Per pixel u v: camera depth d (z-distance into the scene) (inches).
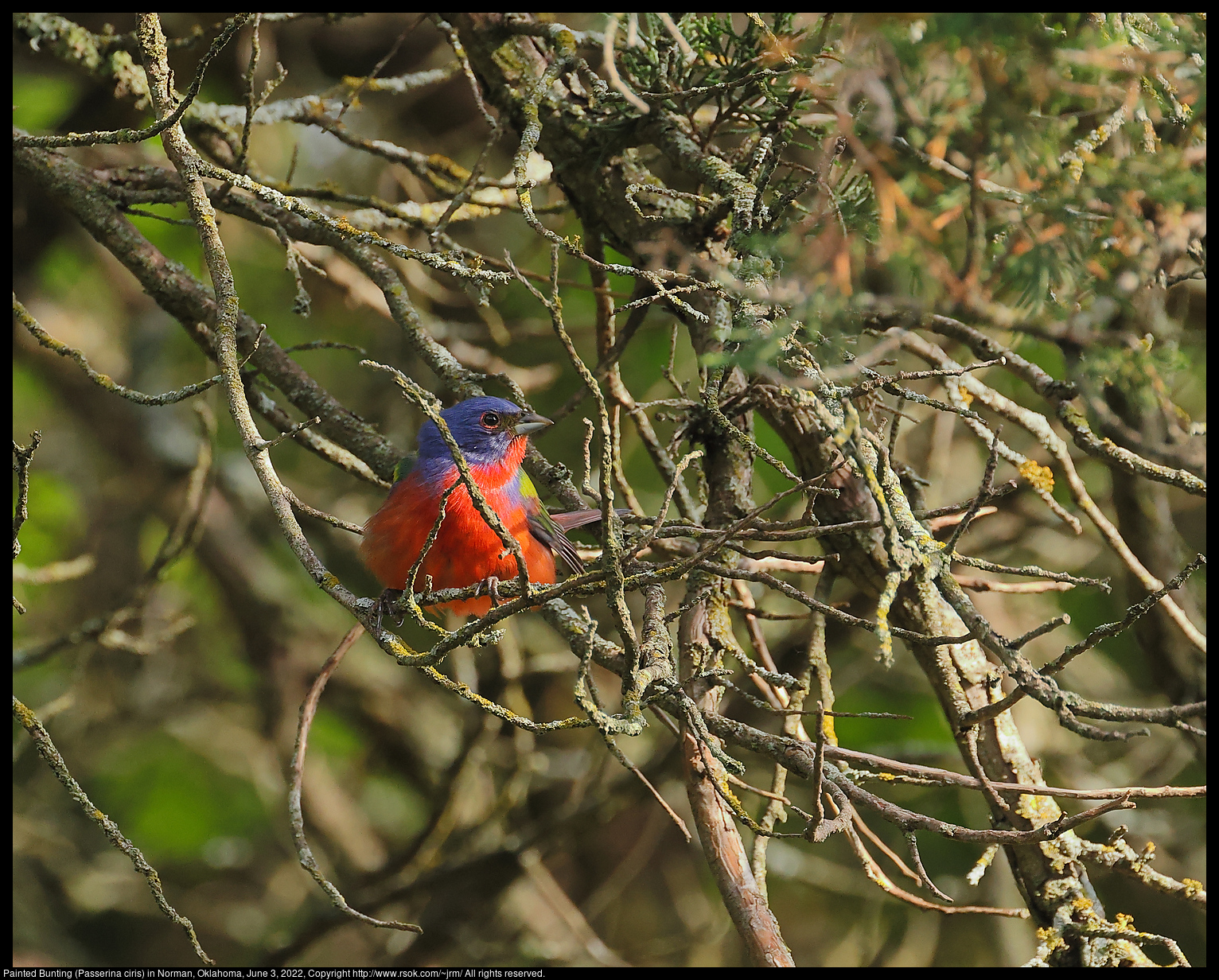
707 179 308.0
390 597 316.5
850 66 205.3
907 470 318.0
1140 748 545.0
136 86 400.8
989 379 505.0
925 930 565.3
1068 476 322.0
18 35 384.8
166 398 261.9
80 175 367.6
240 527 637.3
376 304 469.4
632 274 247.1
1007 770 296.4
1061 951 270.7
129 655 650.8
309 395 366.9
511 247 601.6
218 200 360.2
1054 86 203.3
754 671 271.3
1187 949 529.0
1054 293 234.1
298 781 285.0
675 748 515.5
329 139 603.5
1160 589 206.5
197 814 650.8
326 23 424.2
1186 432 282.7
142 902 643.5
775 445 531.2
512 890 603.5
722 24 314.7
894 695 580.4
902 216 223.6
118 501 653.3
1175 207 220.4
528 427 332.8
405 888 517.3
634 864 589.0
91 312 650.2
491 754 587.2
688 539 308.7
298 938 525.7
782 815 281.9
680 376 578.9
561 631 303.4
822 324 221.3
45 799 645.3
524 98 356.5
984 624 214.5
